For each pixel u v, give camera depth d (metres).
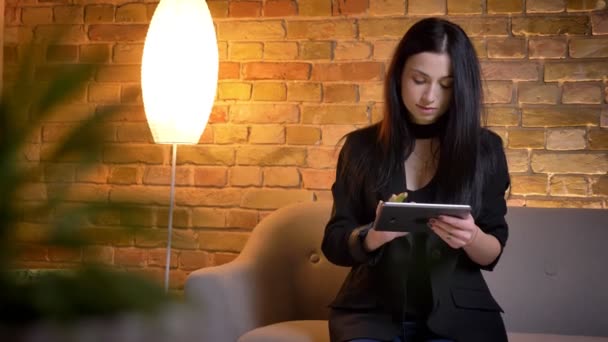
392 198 1.88
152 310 0.50
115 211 0.52
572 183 2.98
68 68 0.51
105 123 0.52
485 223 2.04
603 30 2.97
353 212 2.11
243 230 3.24
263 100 3.22
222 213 3.25
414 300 1.96
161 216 0.54
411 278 1.97
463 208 1.75
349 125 3.15
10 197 0.51
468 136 1.97
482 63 3.04
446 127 2.00
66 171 0.52
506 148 3.03
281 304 2.62
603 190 2.96
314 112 3.18
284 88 3.21
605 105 2.97
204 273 2.37
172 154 3.28
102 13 3.37
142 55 3.29
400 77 2.04
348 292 2.03
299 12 3.20
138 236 0.53
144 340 0.56
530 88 3.02
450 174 1.98
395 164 2.04
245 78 3.24
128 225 0.52
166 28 2.93
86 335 0.53
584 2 2.99
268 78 3.22
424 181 2.04
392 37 3.12
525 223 2.67
